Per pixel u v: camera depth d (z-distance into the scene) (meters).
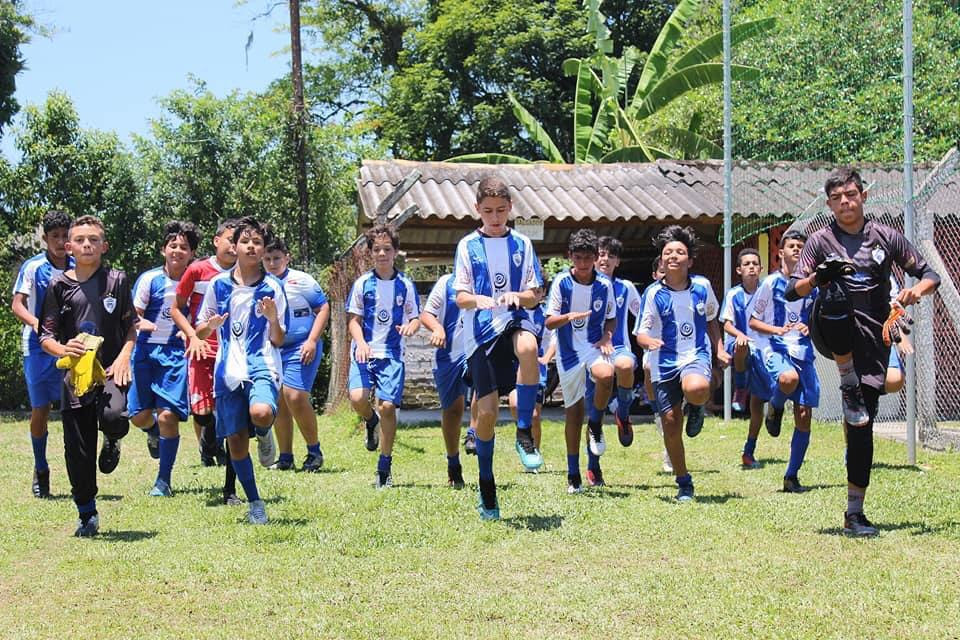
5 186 17.22
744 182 13.73
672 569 4.81
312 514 6.11
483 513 5.93
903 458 8.64
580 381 6.88
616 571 4.78
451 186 14.08
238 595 4.45
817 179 13.76
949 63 14.83
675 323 6.66
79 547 5.35
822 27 16.11
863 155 15.09
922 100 14.72
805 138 15.34
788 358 7.16
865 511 6.12
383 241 7.67
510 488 7.13
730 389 11.94
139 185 18.12
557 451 9.35
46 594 4.50
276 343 6.01
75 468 5.59
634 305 7.66
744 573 4.72
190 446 10.20
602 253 7.47
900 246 5.61
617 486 7.29
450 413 7.16
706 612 4.14
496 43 28.50
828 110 15.44
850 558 4.99
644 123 23.53
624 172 15.09
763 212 12.85
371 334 7.66
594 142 21.83
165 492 7.05
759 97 16.25
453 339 7.07
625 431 7.25
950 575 4.66
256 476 7.81
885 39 15.27
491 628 3.98
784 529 5.64
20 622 4.11
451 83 29.67
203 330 5.93
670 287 6.69
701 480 7.59
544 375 8.82
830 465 8.17
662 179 14.60
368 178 14.13
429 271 23.91
